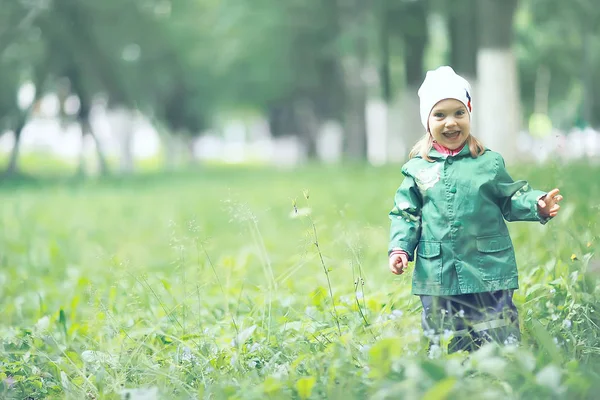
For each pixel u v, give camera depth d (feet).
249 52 136.46
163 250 39.81
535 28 120.98
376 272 27.12
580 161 44.19
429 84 16.84
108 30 129.39
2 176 136.15
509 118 79.92
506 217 16.66
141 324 21.43
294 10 128.88
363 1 114.42
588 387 12.25
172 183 104.12
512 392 12.52
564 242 23.22
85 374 17.78
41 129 160.76
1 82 129.59
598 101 136.67
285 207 54.95
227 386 14.51
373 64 125.70
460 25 108.99
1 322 26.16
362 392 13.53
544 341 14.14
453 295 16.33
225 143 325.21
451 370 12.55
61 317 21.48
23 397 17.31
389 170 90.63
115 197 81.51
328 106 166.09
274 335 18.49
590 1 102.01
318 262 27.40
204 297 24.84
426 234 16.65
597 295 18.03
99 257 25.34
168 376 15.90
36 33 126.11
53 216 61.41
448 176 16.58
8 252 41.81
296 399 14.07
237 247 38.11
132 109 153.38
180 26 146.72
